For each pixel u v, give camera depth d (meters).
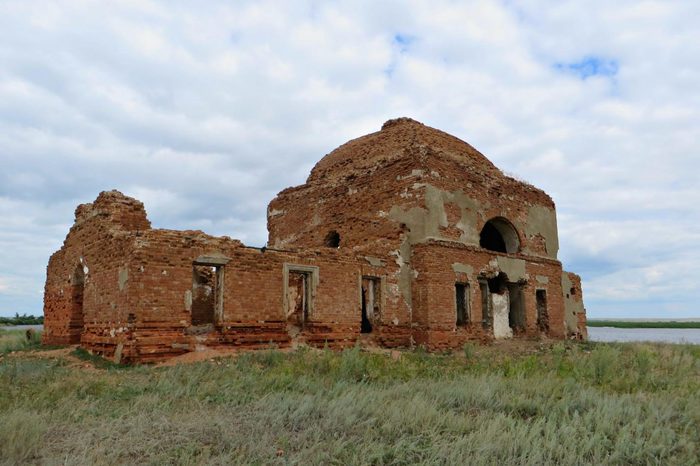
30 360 12.95
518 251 22.03
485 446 5.60
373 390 8.64
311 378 9.66
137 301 12.08
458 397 8.19
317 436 5.93
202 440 5.89
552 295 23.14
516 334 21.17
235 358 12.33
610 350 15.38
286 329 14.85
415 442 5.87
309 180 25.44
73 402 7.56
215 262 13.55
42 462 5.12
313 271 15.88
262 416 6.74
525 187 23.02
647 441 6.22
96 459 5.16
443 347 17.59
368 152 23.12
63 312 17.75
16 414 6.36
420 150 18.94
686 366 12.69
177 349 12.55
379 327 17.50
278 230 25.31
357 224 20.27
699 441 6.46
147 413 7.00
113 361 12.31
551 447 5.71
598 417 7.02
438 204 18.66
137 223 15.22
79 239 16.58
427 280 17.78
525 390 8.87
